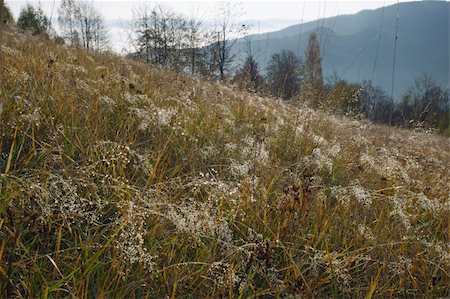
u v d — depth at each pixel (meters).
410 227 3.14
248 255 2.27
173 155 3.50
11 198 2.08
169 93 5.20
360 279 2.58
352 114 7.46
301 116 5.84
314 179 3.35
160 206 2.37
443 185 4.65
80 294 1.91
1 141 2.66
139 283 2.07
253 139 3.93
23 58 4.70
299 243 2.66
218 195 2.59
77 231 2.33
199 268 2.27
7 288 1.76
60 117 3.34
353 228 2.89
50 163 2.71
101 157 2.92
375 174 4.37
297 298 2.17
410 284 2.64
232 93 7.28
